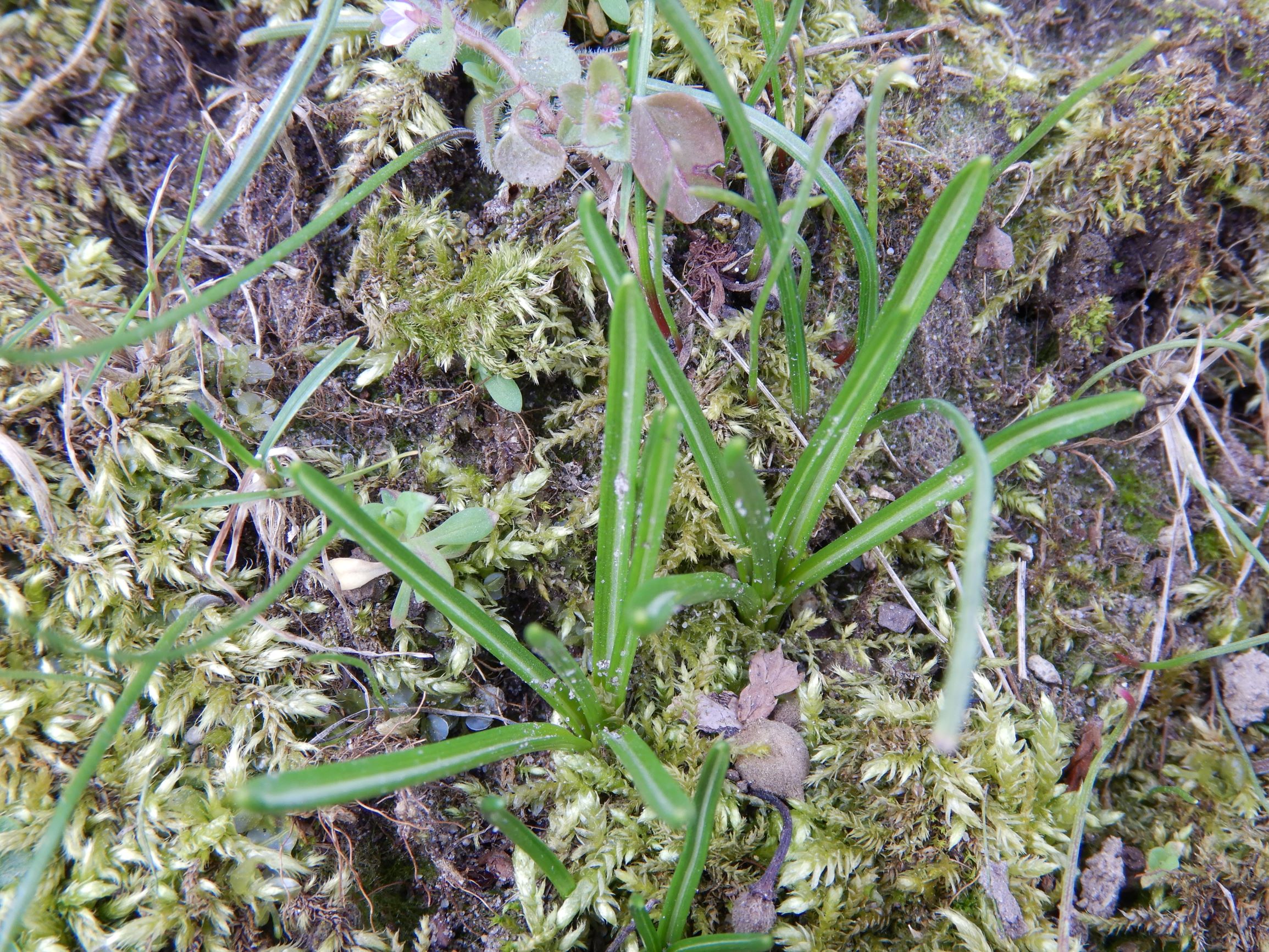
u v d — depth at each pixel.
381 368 0.14
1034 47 0.15
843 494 0.14
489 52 0.13
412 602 0.13
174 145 0.14
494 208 0.14
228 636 0.13
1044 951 0.12
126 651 0.13
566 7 0.13
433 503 0.13
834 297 0.14
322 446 0.14
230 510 0.13
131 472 0.13
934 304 0.14
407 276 0.14
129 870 0.12
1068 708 0.14
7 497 0.13
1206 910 0.13
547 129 0.13
